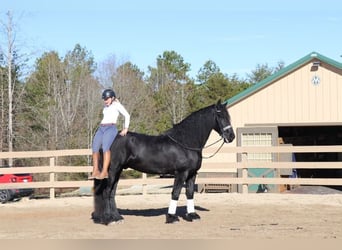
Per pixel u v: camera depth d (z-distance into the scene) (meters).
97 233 9.89
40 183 16.33
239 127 20.62
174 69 62.94
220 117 10.74
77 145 37.03
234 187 20.17
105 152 10.50
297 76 20.36
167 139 10.84
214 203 14.57
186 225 10.75
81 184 16.41
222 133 10.77
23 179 18.17
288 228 10.29
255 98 20.66
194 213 11.34
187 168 10.78
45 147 34.94
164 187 24.94
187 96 52.47
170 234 9.66
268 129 20.31
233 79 61.06
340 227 10.41
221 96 52.91
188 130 10.76
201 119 10.79
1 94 32.75
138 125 44.75
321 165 16.16
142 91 49.34
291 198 15.44
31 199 17.72
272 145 20.27
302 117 20.27
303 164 16.33
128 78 49.75
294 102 20.34
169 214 11.01
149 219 11.69
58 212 13.33
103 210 10.92
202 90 54.66
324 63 20.09
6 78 33.94
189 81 57.06
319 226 10.53
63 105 41.28
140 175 35.03
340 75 19.95
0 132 31.47
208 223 11.00
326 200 14.91
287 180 16.39
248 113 20.69
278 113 20.45
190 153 10.73
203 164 16.84
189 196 11.32
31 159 30.36
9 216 12.64
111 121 10.66
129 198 16.00
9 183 16.23
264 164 16.56
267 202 14.66
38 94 40.16
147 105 48.06
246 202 14.71
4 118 32.50
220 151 17.08
